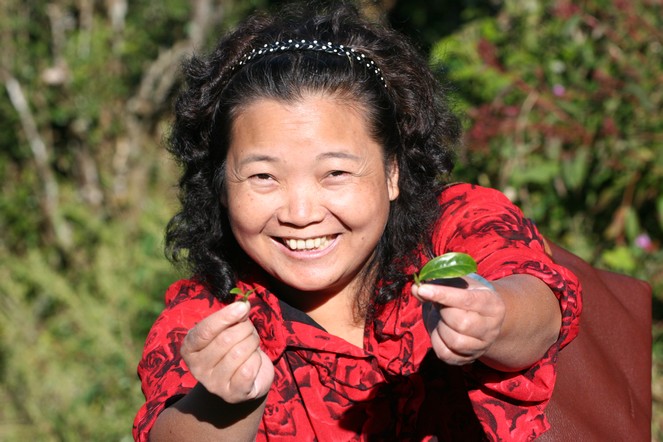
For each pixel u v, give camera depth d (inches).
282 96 79.6
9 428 184.9
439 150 91.7
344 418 84.5
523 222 84.8
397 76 85.7
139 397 180.9
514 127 182.1
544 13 203.8
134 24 263.9
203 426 71.2
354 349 83.9
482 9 235.3
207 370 66.2
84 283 218.2
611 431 92.4
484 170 186.9
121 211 249.1
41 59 251.0
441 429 86.3
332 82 80.1
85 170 254.2
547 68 191.6
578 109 182.9
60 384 192.1
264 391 67.4
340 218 80.5
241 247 84.8
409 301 84.7
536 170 179.9
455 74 195.3
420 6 273.6
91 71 253.4
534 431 77.9
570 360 93.7
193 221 90.7
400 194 87.4
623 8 184.2
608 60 187.8
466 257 66.2
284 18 89.4
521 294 71.1
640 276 178.9
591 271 103.7
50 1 254.7
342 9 92.3
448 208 88.2
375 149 81.9
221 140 83.3
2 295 218.5
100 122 254.7
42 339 208.2
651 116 180.2
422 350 83.5
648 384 100.3
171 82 260.7
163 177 246.4
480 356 70.7
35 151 248.1
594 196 186.7
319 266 82.4
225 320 65.0
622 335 100.3
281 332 84.5
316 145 79.0
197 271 90.8
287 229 80.7
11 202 242.5
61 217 237.9
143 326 192.2
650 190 183.8
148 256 199.9
